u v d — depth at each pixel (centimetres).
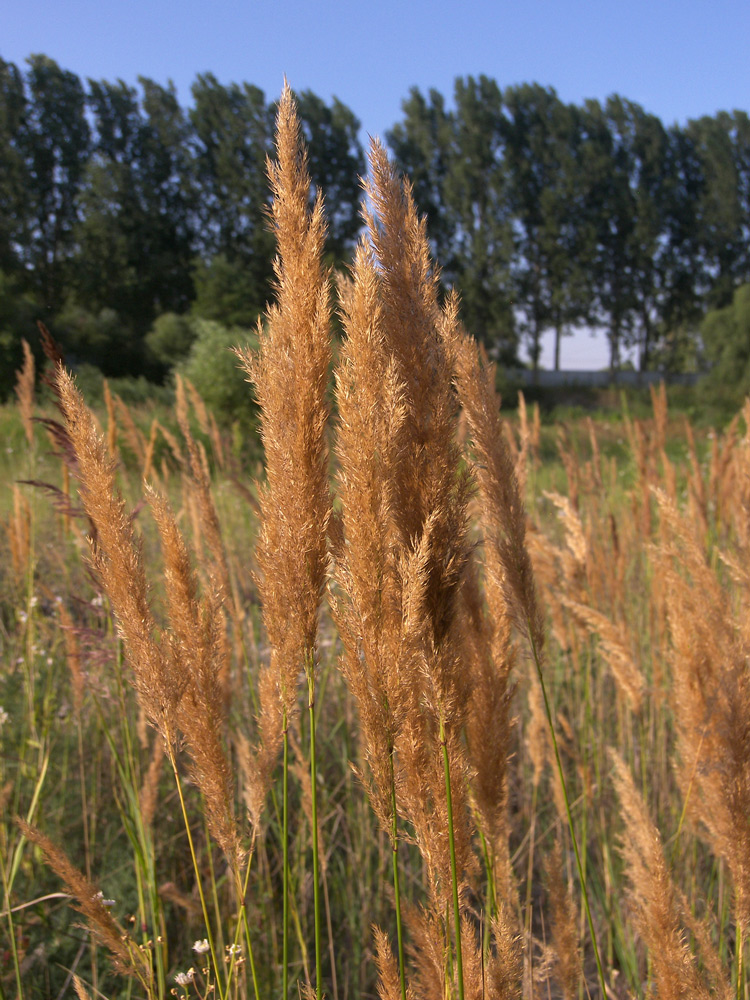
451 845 133
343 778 348
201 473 242
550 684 354
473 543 136
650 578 437
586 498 561
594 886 314
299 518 133
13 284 2831
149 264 5328
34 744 321
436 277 131
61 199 5331
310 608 136
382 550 126
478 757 162
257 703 308
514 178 5441
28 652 355
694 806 229
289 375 133
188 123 5647
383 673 128
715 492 476
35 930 269
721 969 175
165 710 152
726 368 4041
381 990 153
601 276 5631
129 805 287
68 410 149
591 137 5747
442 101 5606
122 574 149
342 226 4972
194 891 292
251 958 161
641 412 3591
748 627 203
